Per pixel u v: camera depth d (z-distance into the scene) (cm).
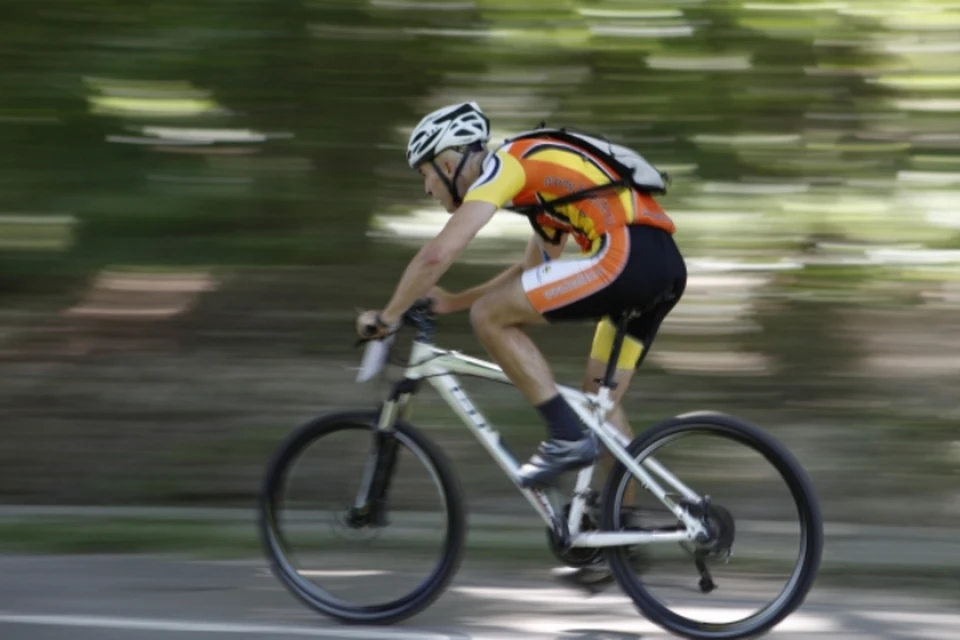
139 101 1767
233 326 1716
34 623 970
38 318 1739
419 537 1007
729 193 1775
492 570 1138
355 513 1008
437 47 1780
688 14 1784
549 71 1798
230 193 1777
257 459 1448
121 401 1561
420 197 1805
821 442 1453
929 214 1747
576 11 1784
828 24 1773
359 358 1653
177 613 1009
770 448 946
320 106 1791
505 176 927
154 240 1795
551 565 1147
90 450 1468
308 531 1017
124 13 1770
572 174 938
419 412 1477
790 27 1777
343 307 1736
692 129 1795
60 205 1767
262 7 1767
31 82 1756
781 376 1585
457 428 1449
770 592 970
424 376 988
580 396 972
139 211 1759
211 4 1777
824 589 1089
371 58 1781
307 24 1767
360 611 995
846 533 1220
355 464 1017
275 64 1773
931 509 1312
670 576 982
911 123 1781
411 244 1789
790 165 1783
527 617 1009
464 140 968
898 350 1619
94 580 1094
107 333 1708
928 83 1775
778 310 1688
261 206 1795
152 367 1636
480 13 1784
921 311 1684
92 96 1761
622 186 945
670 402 1544
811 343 1639
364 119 1794
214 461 1447
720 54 1788
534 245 1023
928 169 1769
